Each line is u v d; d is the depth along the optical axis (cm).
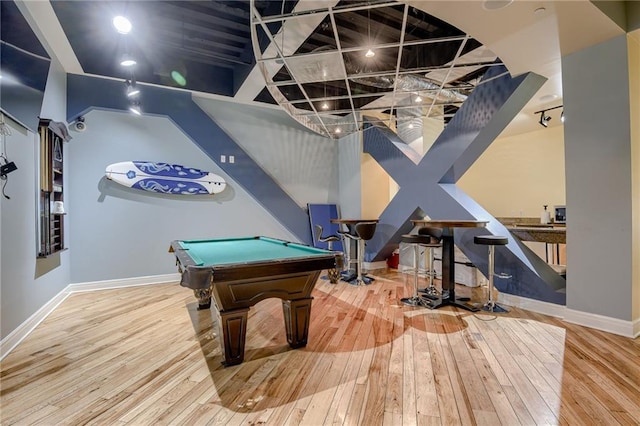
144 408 181
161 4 313
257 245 364
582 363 229
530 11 239
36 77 316
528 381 206
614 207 283
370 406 182
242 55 422
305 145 637
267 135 596
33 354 251
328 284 488
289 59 330
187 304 386
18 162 283
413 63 400
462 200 412
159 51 431
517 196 625
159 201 499
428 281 470
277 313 354
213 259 254
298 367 228
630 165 274
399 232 518
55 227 387
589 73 295
